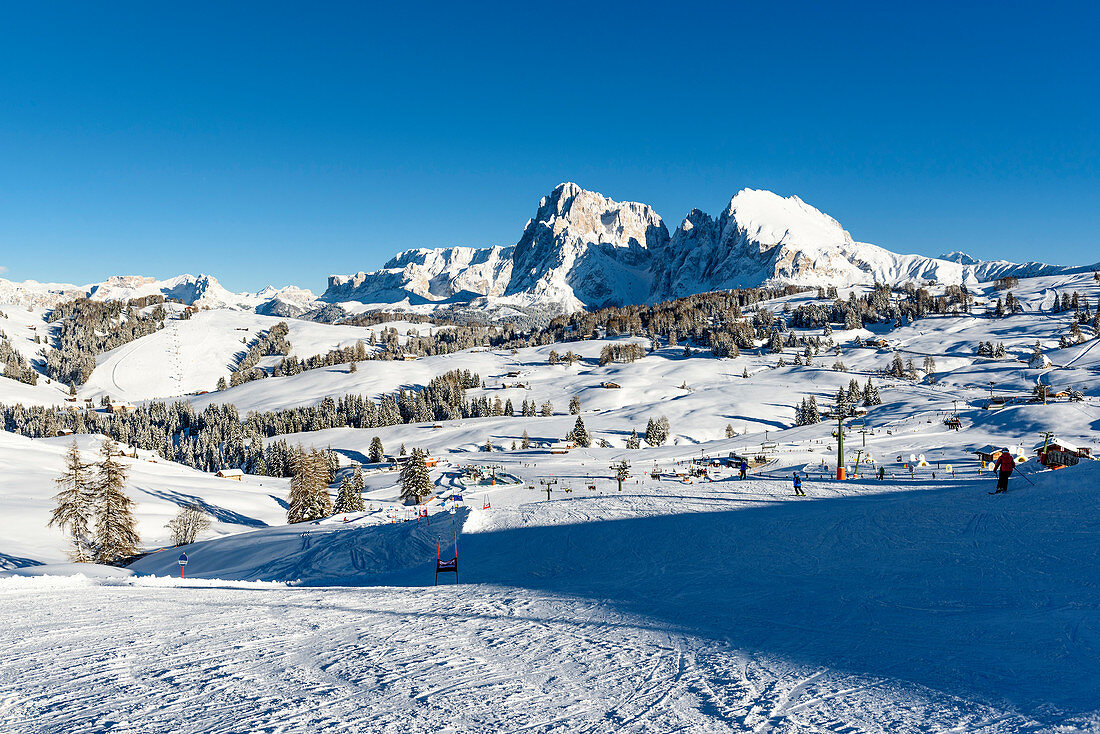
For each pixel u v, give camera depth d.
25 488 84.56
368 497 103.19
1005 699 7.27
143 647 10.09
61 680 8.25
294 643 10.45
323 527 45.72
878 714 6.96
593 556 23.34
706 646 10.07
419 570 26.97
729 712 7.10
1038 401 133.00
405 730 6.47
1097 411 106.25
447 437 176.12
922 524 20.44
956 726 6.54
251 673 8.61
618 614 12.86
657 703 7.43
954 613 11.36
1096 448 79.00
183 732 6.34
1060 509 19.58
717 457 116.94
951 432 112.56
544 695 7.72
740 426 168.38
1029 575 13.56
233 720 6.72
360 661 9.25
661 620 12.13
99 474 55.44
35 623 12.16
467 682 8.23
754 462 97.00
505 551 26.98
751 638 10.49
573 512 33.91
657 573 18.42
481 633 11.23
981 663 8.61
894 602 12.50
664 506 32.50
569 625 11.91
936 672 8.35
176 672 8.62
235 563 38.72
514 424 187.38
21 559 55.53
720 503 31.72
